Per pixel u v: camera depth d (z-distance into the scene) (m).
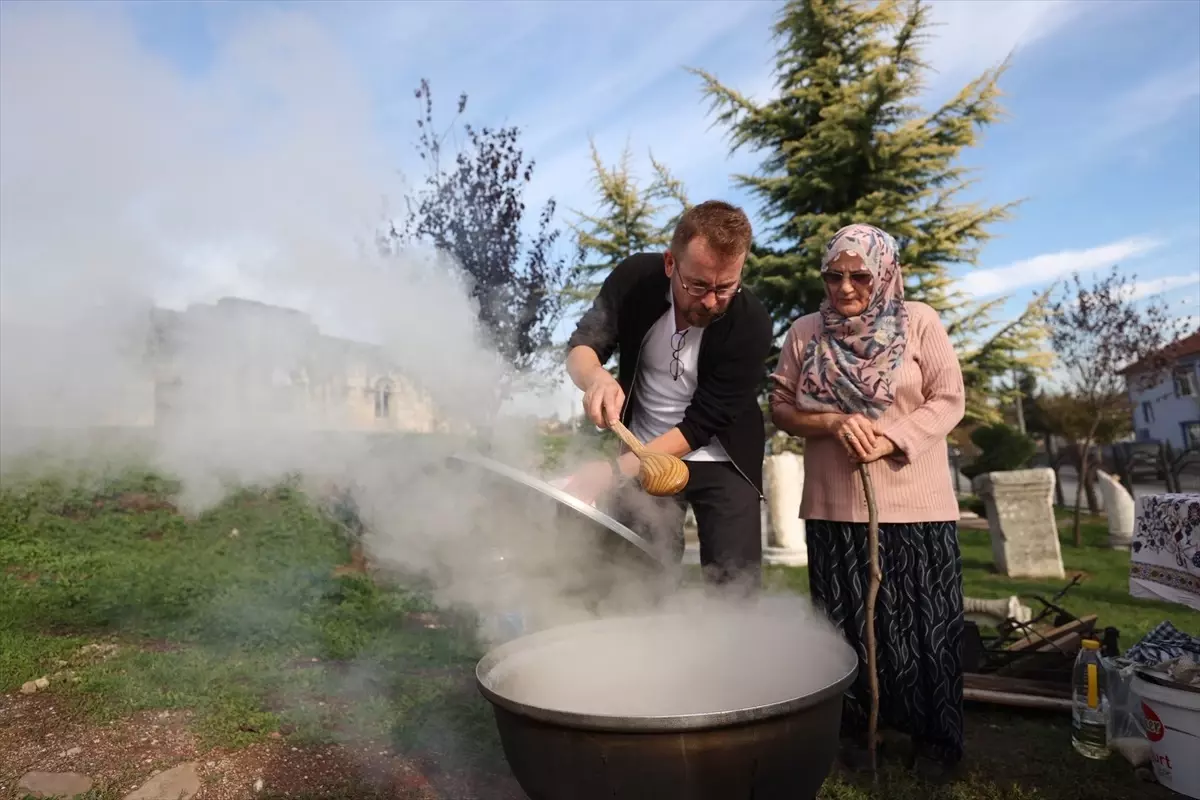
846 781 2.38
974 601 4.23
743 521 2.42
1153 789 2.40
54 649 3.40
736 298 2.31
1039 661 3.25
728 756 1.33
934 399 2.33
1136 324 10.98
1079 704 2.68
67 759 2.42
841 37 12.80
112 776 2.33
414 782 2.33
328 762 2.44
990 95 11.95
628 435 1.94
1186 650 2.65
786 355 2.62
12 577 4.95
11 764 2.39
